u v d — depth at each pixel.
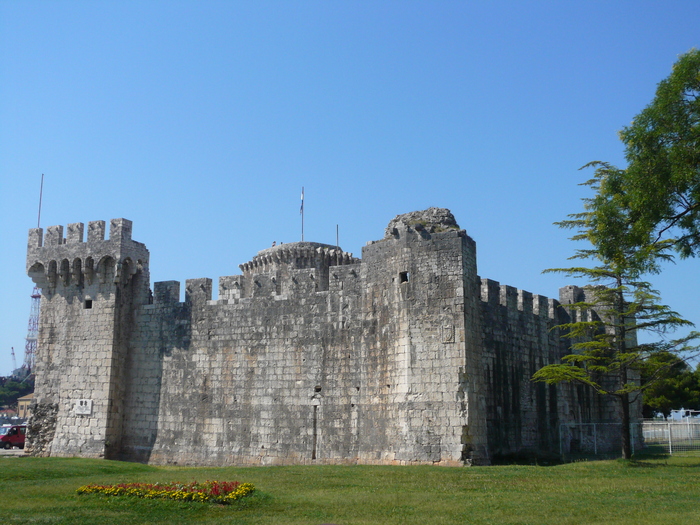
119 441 62.19
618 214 39.91
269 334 57.25
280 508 29.88
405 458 46.81
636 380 67.94
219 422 58.06
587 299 68.06
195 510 29.92
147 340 63.03
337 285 54.72
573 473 39.72
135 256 64.50
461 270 47.41
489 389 52.50
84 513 29.72
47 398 64.31
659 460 48.31
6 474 43.16
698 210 36.50
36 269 67.31
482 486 34.97
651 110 36.41
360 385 51.78
